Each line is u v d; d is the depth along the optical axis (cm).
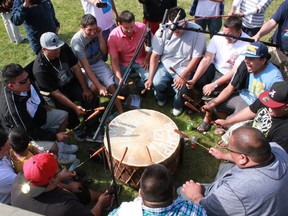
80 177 399
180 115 483
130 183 372
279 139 313
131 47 481
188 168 412
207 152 429
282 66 473
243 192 239
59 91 433
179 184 395
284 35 463
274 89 306
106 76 483
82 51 459
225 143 384
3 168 304
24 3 454
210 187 296
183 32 444
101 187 393
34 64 416
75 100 466
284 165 246
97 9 525
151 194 213
